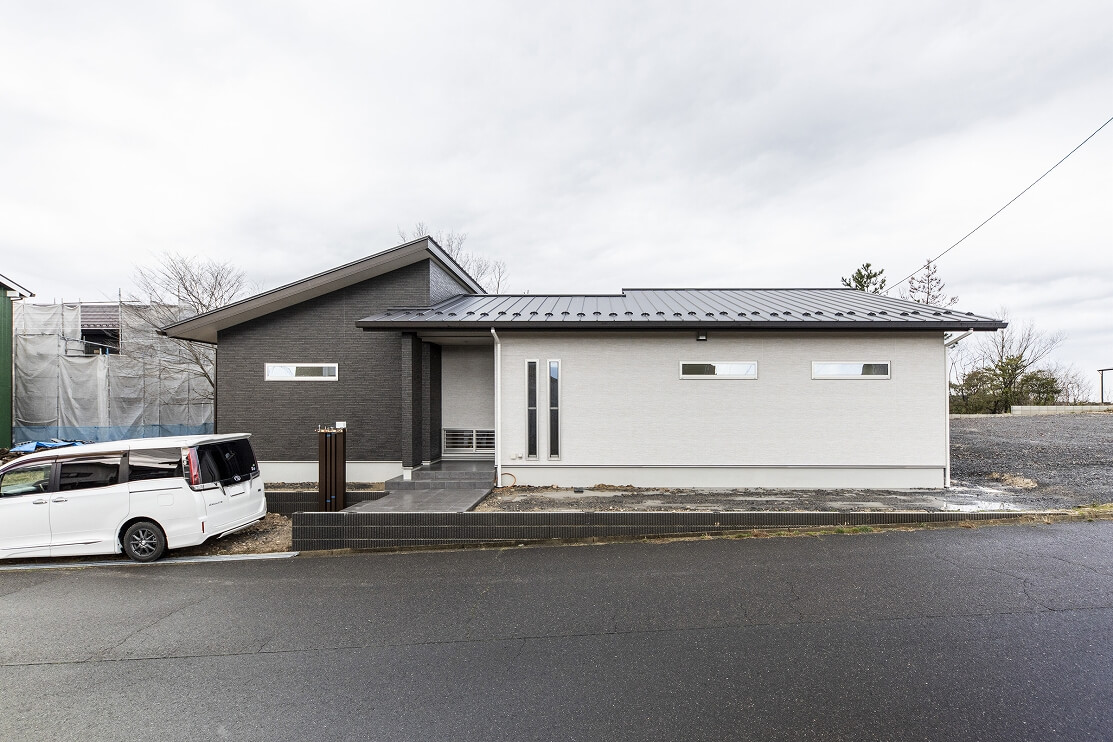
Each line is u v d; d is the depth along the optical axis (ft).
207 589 15.67
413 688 9.59
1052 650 10.52
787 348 27.45
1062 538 18.28
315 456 31.65
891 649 10.69
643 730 8.13
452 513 19.85
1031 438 41.22
